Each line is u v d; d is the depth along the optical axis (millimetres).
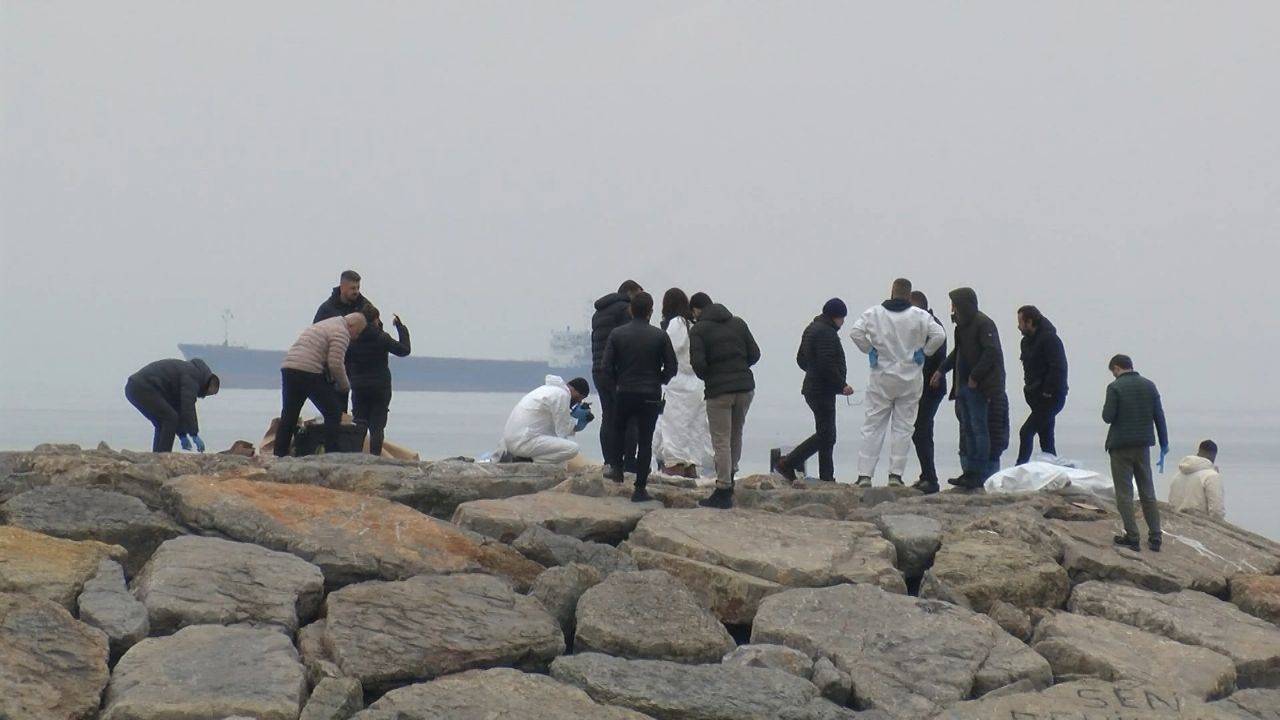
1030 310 58500
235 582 36469
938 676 34969
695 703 31734
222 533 41031
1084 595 42125
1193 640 39312
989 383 54656
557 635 35688
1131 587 43125
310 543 39844
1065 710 33219
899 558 44688
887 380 55562
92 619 33531
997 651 36875
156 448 56156
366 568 39219
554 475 50719
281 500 43062
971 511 49500
